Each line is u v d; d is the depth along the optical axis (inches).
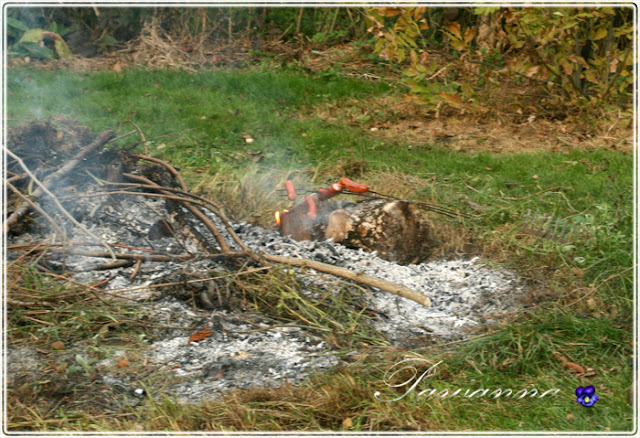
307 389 149.6
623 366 165.9
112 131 240.8
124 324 172.7
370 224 225.3
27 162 226.1
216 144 323.9
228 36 522.3
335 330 176.2
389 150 335.6
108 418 139.8
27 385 145.3
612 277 204.2
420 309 195.8
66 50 485.4
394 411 143.4
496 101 414.0
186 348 166.9
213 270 193.3
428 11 518.6
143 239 211.6
